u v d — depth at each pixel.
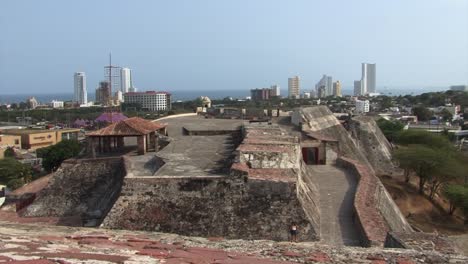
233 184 21.16
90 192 27.61
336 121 56.59
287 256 11.27
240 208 20.81
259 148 24.73
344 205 24.77
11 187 63.81
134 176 22.44
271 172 22.27
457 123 142.75
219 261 9.31
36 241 10.35
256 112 60.25
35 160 89.44
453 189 44.16
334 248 12.59
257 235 20.17
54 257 8.20
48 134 114.56
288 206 20.58
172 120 52.38
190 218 20.88
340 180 31.05
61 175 28.16
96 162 28.36
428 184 51.53
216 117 57.84
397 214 30.30
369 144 58.69
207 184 21.34
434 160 47.72
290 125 48.59
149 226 20.80
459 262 11.35
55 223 25.09
